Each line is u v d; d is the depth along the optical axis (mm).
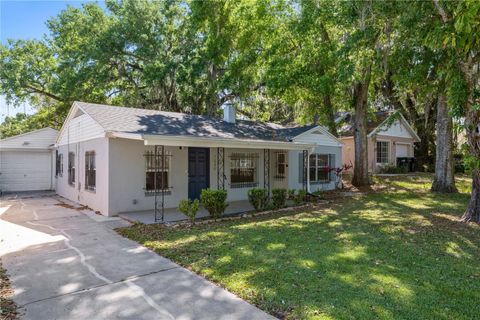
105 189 9039
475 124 6961
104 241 6207
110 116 10086
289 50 14414
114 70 21266
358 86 14898
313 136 13773
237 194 11836
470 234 6418
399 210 9266
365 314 3189
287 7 14062
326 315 3188
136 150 9453
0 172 15414
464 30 4812
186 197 10500
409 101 21578
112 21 19422
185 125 10969
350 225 7305
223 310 3393
